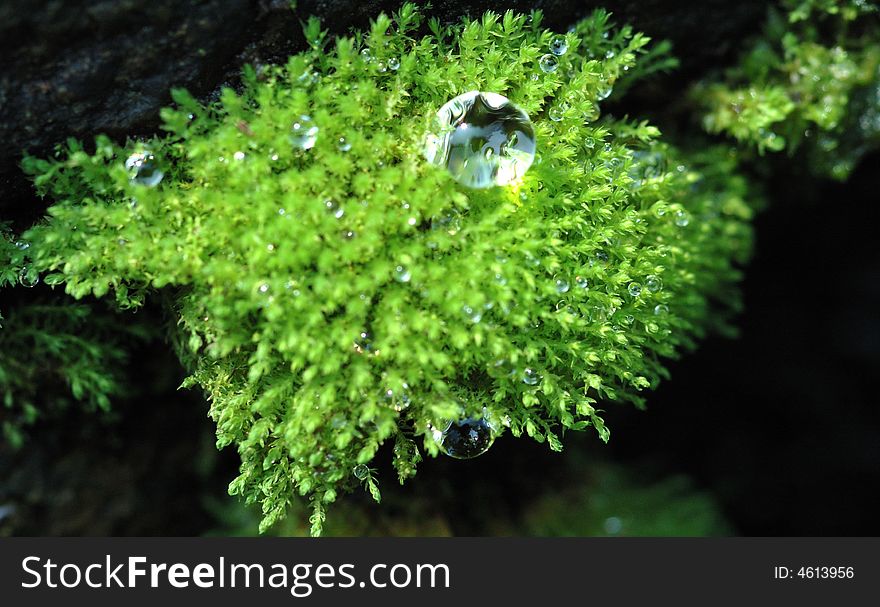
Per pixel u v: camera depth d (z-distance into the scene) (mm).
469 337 102
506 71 103
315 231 100
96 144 103
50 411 118
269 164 102
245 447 103
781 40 115
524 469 125
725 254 120
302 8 102
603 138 109
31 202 104
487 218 102
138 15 100
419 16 104
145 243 101
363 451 101
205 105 103
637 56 112
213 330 103
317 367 101
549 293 102
